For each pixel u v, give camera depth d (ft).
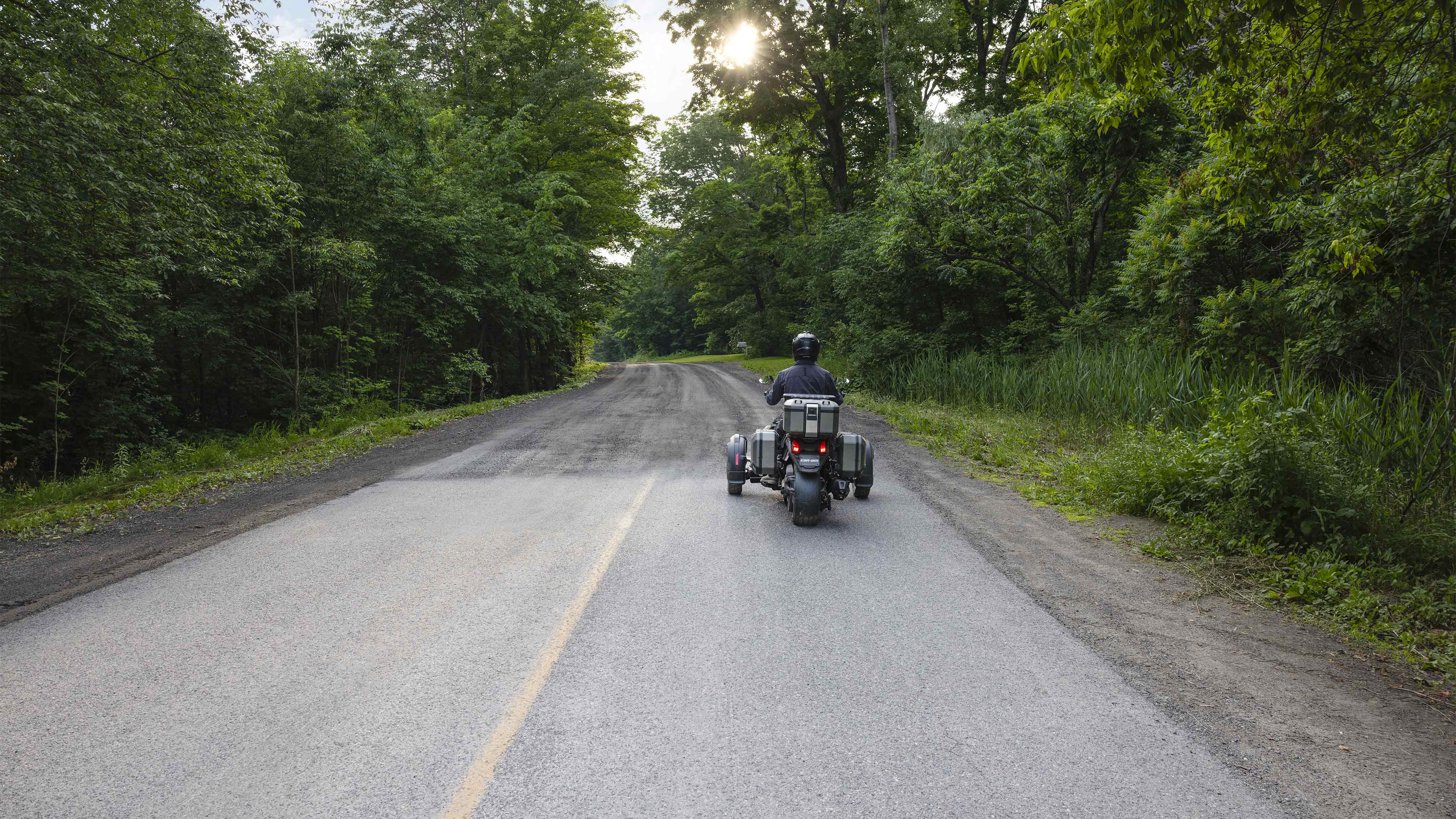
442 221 74.90
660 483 29.63
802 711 10.75
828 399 23.50
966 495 26.99
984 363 60.44
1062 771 9.11
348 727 10.36
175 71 40.70
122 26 38.83
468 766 9.31
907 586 16.70
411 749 9.74
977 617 14.71
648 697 11.23
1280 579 16.87
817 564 18.43
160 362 56.65
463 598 15.99
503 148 93.86
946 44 97.81
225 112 43.21
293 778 9.07
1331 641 13.61
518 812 8.32
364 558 19.25
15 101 32.07
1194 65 17.92
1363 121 20.01
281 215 48.70
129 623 14.64
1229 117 20.35
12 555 21.68
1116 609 15.17
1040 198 62.03
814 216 168.14
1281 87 19.69
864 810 8.32
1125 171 55.77
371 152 66.69
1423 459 21.18
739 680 11.82
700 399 75.00
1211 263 40.60
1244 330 37.70
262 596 16.26
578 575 17.57
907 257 67.67
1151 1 15.97
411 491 29.07
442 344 84.79
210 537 22.11
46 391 47.78
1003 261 63.41
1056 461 32.53
